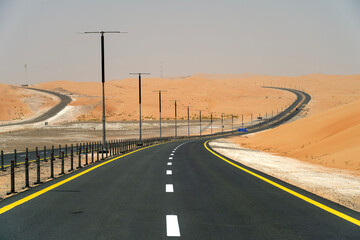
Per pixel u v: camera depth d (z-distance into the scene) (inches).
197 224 322.0
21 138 3575.3
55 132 4495.6
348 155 1315.2
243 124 7219.5
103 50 1488.7
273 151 2070.6
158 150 1792.6
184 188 539.2
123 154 1457.9
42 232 293.0
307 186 610.2
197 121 7455.7
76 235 284.4
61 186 557.3
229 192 503.2
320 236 286.8
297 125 2723.9
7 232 293.0
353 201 473.1
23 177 749.3
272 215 361.4
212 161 1079.0
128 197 460.1
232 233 293.0
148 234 287.9
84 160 1173.1
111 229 303.0
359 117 2011.6
